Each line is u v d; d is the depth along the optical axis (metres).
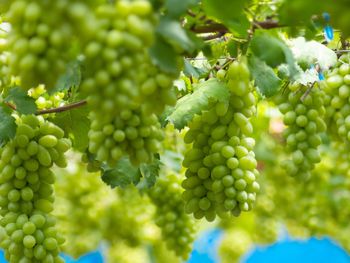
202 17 1.10
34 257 1.25
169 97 0.99
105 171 1.38
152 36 0.90
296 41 1.28
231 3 1.05
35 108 1.21
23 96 1.21
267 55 1.11
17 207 1.25
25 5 0.89
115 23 0.88
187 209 1.25
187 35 0.99
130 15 0.89
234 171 1.22
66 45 0.90
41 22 0.88
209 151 1.25
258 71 1.22
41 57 0.89
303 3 0.95
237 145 1.23
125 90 0.89
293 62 1.12
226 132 1.24
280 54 1.11
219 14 1.06
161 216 1.61
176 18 0.95
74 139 1.36
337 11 0.93
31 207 1.26
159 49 0.95
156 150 1.09
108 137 1.06
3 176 1.24
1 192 1.25
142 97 0.99
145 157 1.08
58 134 1.26
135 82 0.91
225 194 1.23
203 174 1.23
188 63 1.24
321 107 1.34
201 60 1.34
